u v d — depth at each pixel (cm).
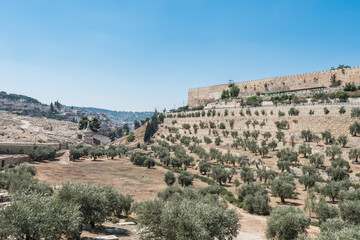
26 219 1797
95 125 19900
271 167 8131
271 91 17400
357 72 13125
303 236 2842
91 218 2536
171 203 2527
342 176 6309
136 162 10288
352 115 8819
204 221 2470
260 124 11606
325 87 14362
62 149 12294
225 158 9250
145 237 2348
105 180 6919
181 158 9825
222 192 6412
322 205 4319
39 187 3397
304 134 9212
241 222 4416
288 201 5738
